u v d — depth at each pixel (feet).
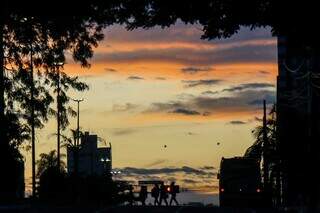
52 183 389.60
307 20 130.93
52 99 371.97
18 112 360.28
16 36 273.54
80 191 406.62
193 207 285.64
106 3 158.40
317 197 219.41
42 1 167.02
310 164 233.35
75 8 165.89
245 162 380.78
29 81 343.26
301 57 146.10
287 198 274.77
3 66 325.62
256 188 374.43
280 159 277.85
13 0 169.89
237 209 277.23
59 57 323.78
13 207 255.09
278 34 139.54
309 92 296.30
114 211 253.65
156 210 263.08
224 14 143.43
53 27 219.61
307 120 263.08
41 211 249.55
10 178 289.12
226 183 378.73
